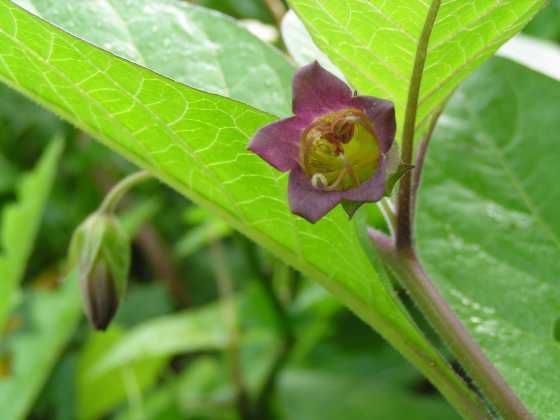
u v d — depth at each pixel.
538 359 0.27
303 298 0.50
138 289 0.69
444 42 0.23
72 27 0.26
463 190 0.31
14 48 0.23
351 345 0.55
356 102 0.22
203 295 0.70
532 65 0.40
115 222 0.30
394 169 0.21
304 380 0.51
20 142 0.72
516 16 0.23
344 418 0.48
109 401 0.56
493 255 0.30
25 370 0.50
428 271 0.29
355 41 0.23
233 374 0.51
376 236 0.25
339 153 0.21
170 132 0.23
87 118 0.25
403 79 0.24
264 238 0.25
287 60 0.27
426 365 0.24
